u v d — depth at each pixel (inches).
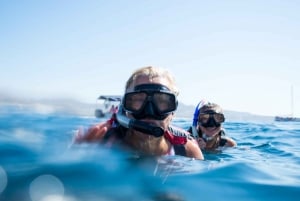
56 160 25.8
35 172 22.7
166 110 28.6
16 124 43.8
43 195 18.9
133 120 27.9
